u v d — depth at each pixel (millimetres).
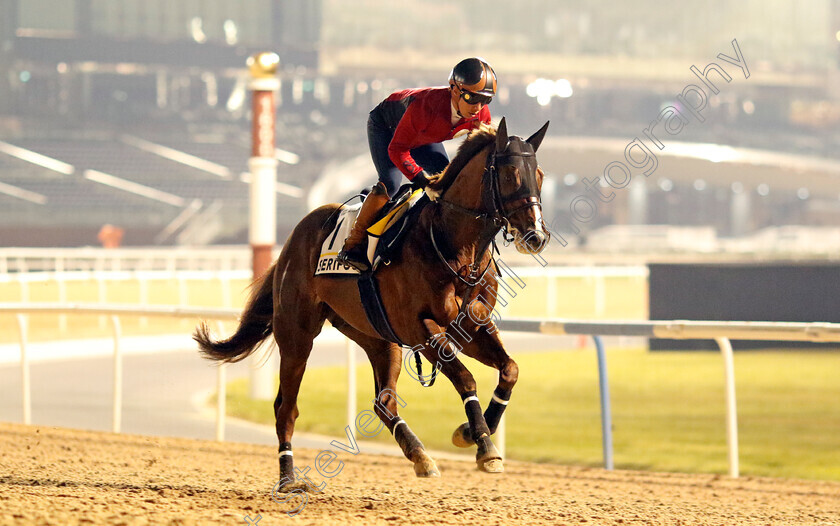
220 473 6230
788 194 88250
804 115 93250
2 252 24656
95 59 73938
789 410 10844
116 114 72812
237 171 64688
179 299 21891
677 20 93125
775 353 16422
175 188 60844
